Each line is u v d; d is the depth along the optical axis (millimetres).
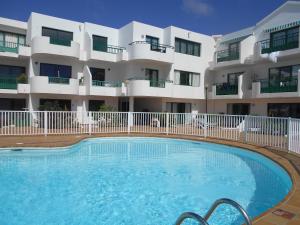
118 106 26422
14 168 9688
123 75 24734
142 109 26797
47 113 16438
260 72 23578
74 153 12656
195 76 26375
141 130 17953
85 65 23406
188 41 25891
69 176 8914
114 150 13547
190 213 3117
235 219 5688
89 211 6156
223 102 26719
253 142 13414
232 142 13930
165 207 6465
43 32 22047
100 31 24375
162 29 25141
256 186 8086
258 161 11070
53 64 22594
